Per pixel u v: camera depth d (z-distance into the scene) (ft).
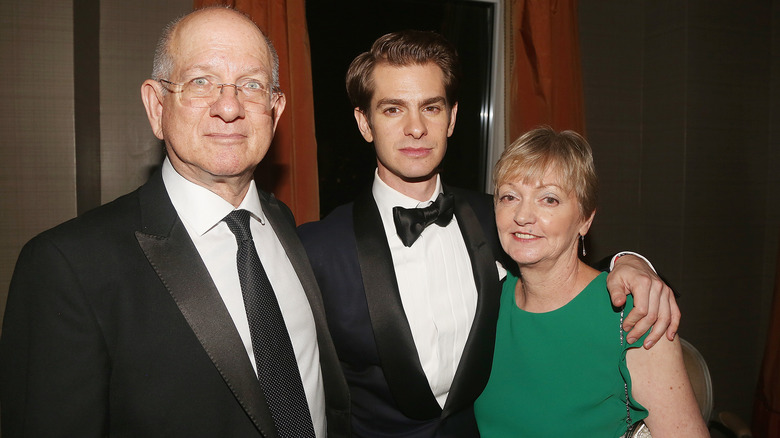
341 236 4.46
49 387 2.73
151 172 7.13
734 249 9.32
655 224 9.32
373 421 4.28
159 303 3.10
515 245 3.80
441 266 4.51
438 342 4.35
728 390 9.54
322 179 8.01
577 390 3.79
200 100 3.24
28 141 5.89
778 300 8.65
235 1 6.92
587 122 9.12
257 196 3.89
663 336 3.59
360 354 4.25
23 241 5.94
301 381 3.55
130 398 2.96
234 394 3.10
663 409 3.55
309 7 7.78
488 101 9.14
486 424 4.25
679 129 8.81
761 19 9.20
